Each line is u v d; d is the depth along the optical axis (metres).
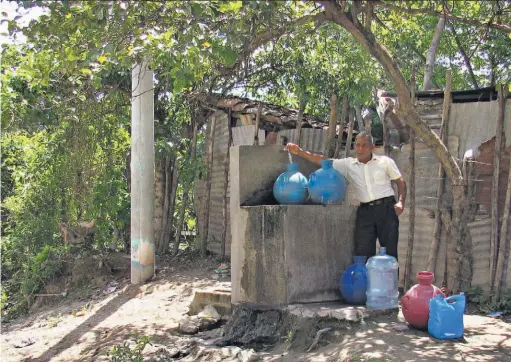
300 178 6.68
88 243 11.48
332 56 10.24
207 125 11.61
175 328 7.15
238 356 5.57
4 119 8.20
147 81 9.47
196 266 10.46
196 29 5.33
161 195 11.88
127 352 5.95
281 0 4.57
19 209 11.54
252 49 5.97
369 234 6.50
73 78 7.07
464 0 6.16
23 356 6.97
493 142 7.36
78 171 10.77
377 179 6.42
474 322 6.16
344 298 6.49
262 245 6.51
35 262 10.70
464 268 7.34
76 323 8.17
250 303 6.54
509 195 7.07
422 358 4.77
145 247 9.55
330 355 5.18
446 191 7.61
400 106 6.59
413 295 5.62
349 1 5.24
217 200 11.23
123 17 5.21
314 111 11.81
